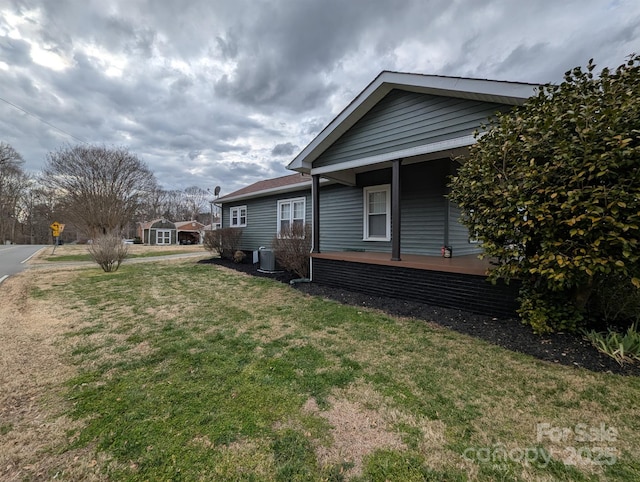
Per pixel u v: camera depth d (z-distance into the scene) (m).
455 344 3.22
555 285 3.02
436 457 1.64
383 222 7.32
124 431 1.84
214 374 2.57
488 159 3.43
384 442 1.76
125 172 26.02
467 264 4.73
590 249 2.69
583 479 1.49
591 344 2.95
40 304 5.03
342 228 8.38
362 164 5.85
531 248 3.29
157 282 7.03
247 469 1.56
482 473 1.53
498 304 3.95
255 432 1.84
